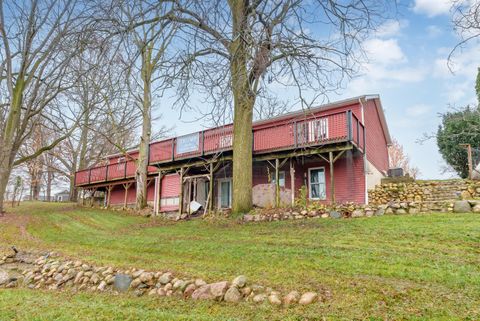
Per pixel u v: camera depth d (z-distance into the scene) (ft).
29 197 124.36
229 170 57.31
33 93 55.67
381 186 49.85
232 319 13.05
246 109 40.73
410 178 51.85
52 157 115.44
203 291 16.14
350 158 47.67
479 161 61.72
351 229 27.81
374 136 58.34
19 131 57.88
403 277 16.19
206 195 58.39
